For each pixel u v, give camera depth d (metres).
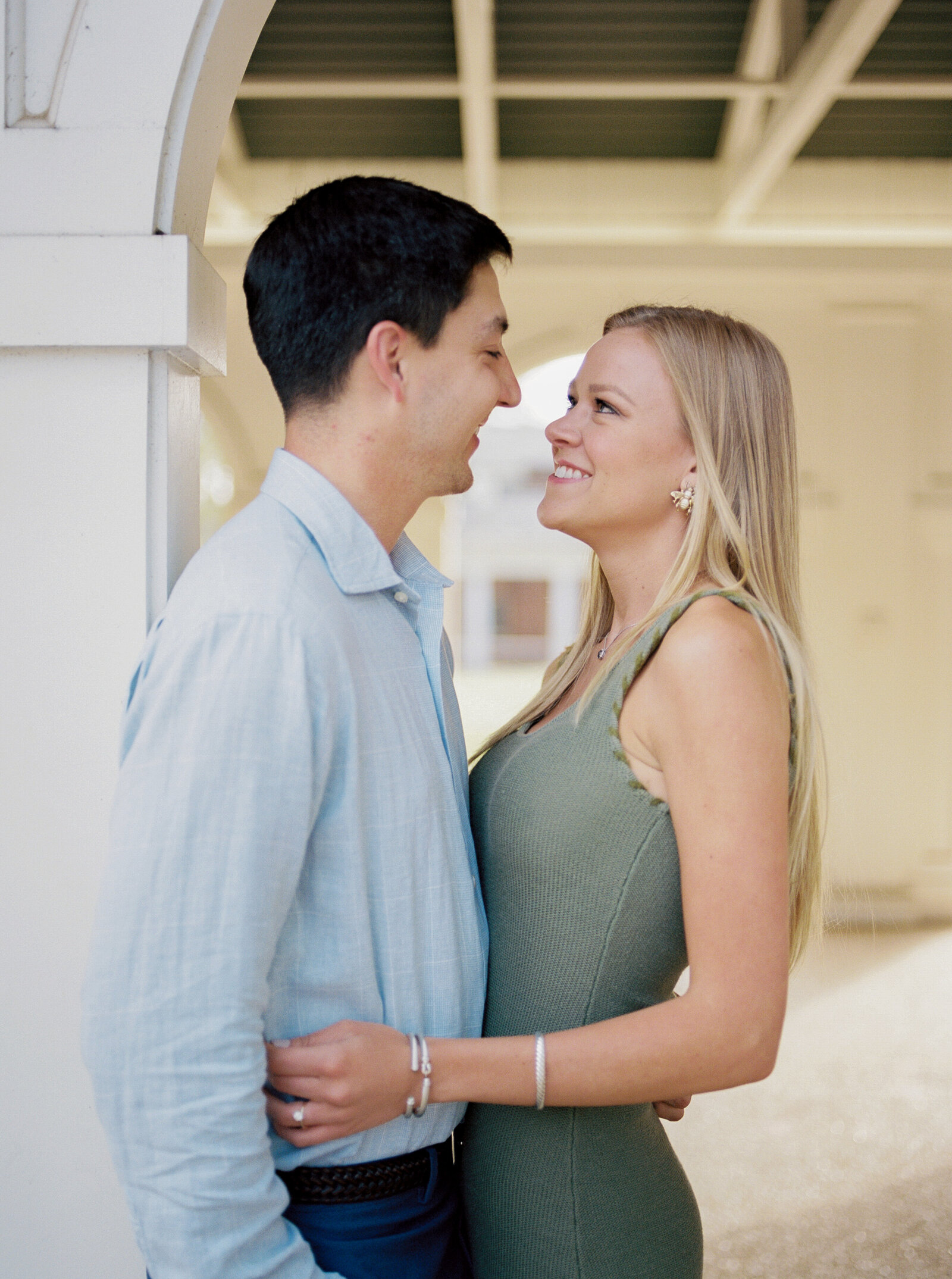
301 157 5.93
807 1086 3.67
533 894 1.19
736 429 1.28
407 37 4.93
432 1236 1.13
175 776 0.90
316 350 1.07
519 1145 1.20
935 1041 4.05
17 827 1.23
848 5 3.64
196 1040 0.88
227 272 5.92
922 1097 3.57
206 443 6.35
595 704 1.20
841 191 5.95
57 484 1.21
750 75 4.95
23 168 1.17
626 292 5.96
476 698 14.19
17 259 1.17
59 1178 1.24
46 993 1.24
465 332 1.11
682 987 4.41
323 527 1.05
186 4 1.16
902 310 5.76
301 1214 1.05
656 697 1.12
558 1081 1.02
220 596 0.95
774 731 1.07
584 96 5.17
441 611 1.20
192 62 1.17
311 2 4.74
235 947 0.90
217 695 0.91
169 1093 0.88
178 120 1.18
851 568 5.83
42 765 1.22
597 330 5.99
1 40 1.16
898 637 5.81
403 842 1.06
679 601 1.15
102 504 1.21
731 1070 1.03
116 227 1.17
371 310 1.06
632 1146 1.22
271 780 0.92
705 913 1.04
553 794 1.18
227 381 6.03
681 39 5.03
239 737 0.91
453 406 1.12
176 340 1.17
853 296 5.81
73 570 1.21
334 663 0.98
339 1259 1.04
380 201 1.06
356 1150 1.05
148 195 1.17
